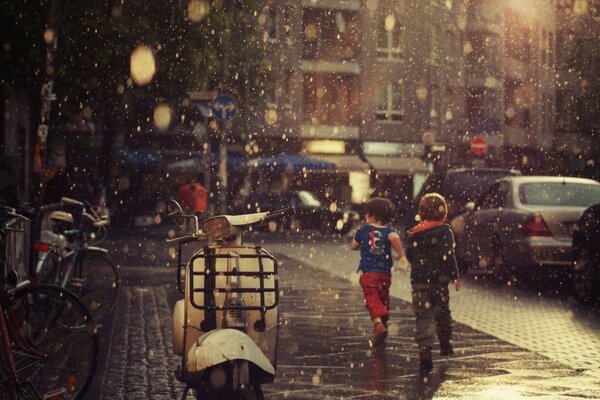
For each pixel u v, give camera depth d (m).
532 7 91.50
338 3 78.44
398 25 81.00
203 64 34.88
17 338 9.23
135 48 30.09
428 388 11.15
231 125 73.75
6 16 24.06
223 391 7.73
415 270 12.66
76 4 27.33
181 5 33.22
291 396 10.69
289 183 75.56
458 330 16.23
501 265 24.08
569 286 24.47
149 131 69.69
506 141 89.06
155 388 10.88
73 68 27.48
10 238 12.88
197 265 9.19
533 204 23.91
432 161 82.56
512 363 12.88
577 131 96.75
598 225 19.77
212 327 8.80
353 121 79.56
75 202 18.31
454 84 85.25
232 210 60.28
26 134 33.31
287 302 20.38
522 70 91.69
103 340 14.74
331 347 14.28
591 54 95.75
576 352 13.91
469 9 86.00
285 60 77.31
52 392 9.16
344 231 58.25
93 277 18.30
